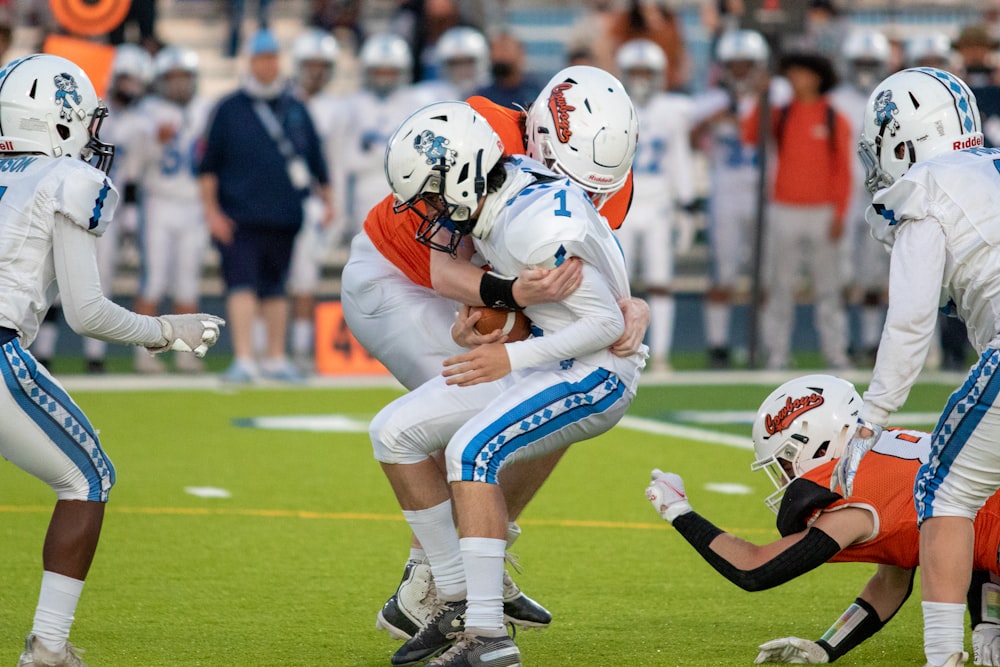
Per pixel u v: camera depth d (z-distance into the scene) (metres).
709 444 28.45
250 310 36.78
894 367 12.60
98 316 13.09
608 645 15.01
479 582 13.21
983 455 12.52
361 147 39.88
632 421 31.42
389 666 14.22
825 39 47.09
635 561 18.98
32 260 12.92
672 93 47.47
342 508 22.25
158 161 38.03
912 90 13.35
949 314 13.87
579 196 13.38
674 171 39.06
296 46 39.69
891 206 12.98
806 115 38.19
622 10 51.16
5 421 12.86
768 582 13.39
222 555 19.09
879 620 14.34
